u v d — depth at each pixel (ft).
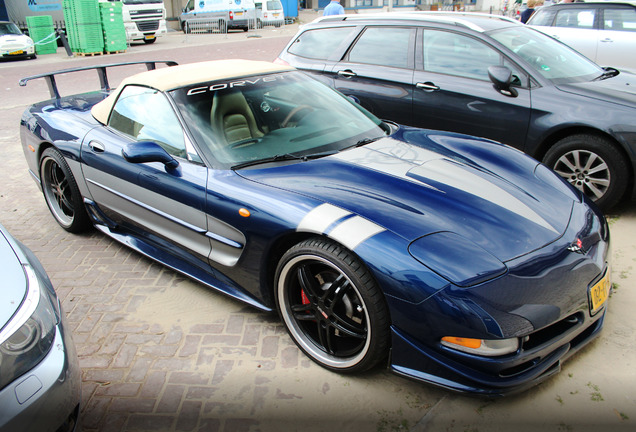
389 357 7.23
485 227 7.47
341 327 7.75
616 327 8.73
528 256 7.07
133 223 11.40
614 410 7.07
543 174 9.48
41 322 6.07
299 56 18.58
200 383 8.11
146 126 10.64
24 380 5.56
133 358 8.76
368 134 10.57
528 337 6.69
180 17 88.84
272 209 8.13
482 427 6.93
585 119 12.75
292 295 8.43
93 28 58.85
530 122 13.62
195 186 9.25
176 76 10.98
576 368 7.89
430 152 9.84
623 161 12.53
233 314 9.86
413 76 15.65
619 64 24.20
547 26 26.23
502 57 14.35
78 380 6.32
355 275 7.14
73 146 12.13
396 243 7.01
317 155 9.52
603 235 8.18
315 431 7.07
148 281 11.22
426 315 6.64
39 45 65.41
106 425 7.41
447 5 103.71
